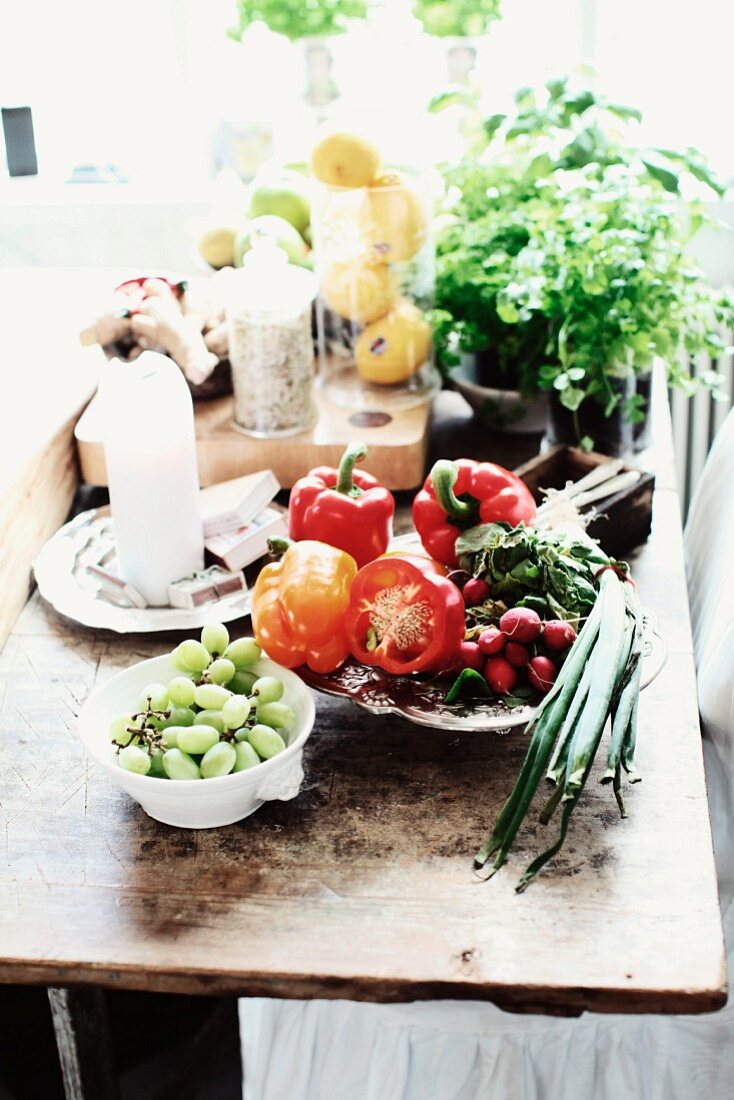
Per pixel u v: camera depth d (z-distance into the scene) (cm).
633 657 89
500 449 143
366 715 100
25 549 117
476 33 196
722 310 131
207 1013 135
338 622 95
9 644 110
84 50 195
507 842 83
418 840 87
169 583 113
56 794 92
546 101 149
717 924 79
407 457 130
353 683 94
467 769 94
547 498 114
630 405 133
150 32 195
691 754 94
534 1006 76
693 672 103
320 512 105
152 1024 134
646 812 89
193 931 80
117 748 87
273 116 194
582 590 95
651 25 195
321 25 193
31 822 89
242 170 198
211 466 133
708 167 140
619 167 131
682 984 75
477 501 105
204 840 87
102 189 196
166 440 107
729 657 108
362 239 132
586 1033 101
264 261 129
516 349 138
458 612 92
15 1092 125
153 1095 127
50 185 197
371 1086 102
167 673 93
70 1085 94
